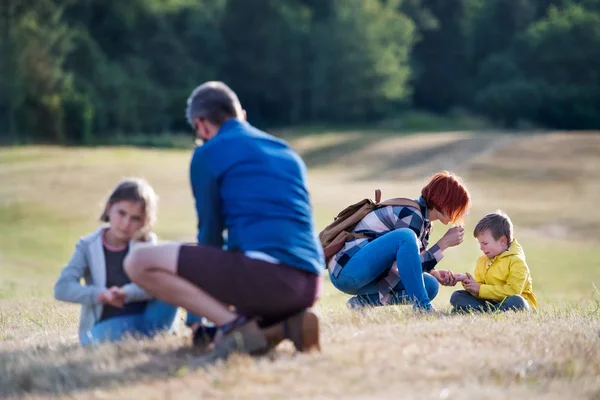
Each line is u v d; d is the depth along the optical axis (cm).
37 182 4069
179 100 9669
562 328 658
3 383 510
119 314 621
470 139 5991
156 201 616
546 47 11856
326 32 11044
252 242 526
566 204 3956
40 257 2661
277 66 10812
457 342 584
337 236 790
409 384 486
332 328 647
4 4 7706
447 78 12606
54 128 7619
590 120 11531
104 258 611
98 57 8800
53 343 654
